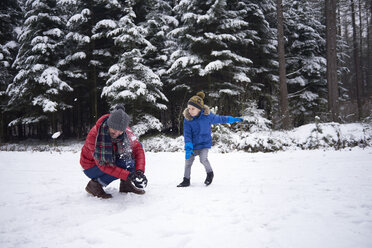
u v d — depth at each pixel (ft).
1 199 9.38
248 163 18.28
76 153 28.27
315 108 55.52
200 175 14.57
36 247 5.31
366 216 6.68
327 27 45.39
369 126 33.94
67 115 65.72
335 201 8.20
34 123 51.01
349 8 72.84
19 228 6.47
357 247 4.96
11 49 56.65
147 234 5.90
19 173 15.37
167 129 58.13
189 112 11.34
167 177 14.19
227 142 28.76
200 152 11.76
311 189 10.06
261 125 39.24
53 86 46.78
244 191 10.04
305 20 58.85
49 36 49.93
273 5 55.88
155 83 40.78
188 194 9.70
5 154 26.21
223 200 8.71
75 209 8.01
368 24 88.07
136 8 52.08
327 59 45.57
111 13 52.29
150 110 45.44
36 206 8.41
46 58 47.80
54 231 6.24
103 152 8.03
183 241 5.49
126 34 40.09
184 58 43.01
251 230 5.99
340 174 12.99
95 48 53.78
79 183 12.44
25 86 46.65
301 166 16.01
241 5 47.50
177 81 50.80
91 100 57.31
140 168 8.47
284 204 8.02
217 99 45.03
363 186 10.28
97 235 5.82
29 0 50.93
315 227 6.04
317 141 26.66
